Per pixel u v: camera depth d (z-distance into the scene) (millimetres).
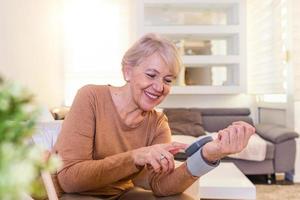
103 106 1177
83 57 4551
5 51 2473
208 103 4805
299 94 3699
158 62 1133
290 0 3672
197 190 1392
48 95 3781
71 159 1051
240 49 4598
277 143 3594
